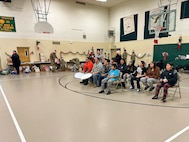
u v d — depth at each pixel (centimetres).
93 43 1216
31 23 957
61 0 1042
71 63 1106
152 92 454
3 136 217
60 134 221
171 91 459
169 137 212
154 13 930
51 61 988
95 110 313
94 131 229
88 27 1178
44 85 554
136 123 254
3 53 893
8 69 873
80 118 275
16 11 906
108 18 1271
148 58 991
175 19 841
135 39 1066
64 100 380
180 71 820
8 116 285
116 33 1221
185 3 793
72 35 1114
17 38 925
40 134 221
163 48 903
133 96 414
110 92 445
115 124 251
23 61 959
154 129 234
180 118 273
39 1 964
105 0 1056
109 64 552
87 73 555
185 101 368
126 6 1109
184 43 812
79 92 457
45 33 1002
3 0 855
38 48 991
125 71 518
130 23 1090
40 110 314
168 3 859
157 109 317
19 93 445
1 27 874
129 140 205
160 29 897
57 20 1042
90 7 1169
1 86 536
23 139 209
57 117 279
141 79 446
